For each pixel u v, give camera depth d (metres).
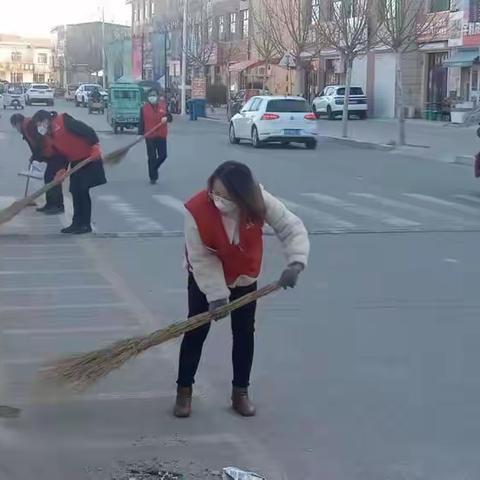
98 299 8.42
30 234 11.99
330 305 8.23
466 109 40.53
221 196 4.96
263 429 5.26
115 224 12.91
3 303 8.25
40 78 148.00
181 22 63.12
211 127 42.31
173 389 5.92
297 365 6.45
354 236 12.05
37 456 4.85
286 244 5.06
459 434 5.21
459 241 11.73
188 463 4.77
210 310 5.02
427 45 44.66
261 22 52.91
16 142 30.94
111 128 39.16
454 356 6.70
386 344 7.00
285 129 28.16
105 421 5.34
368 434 5.20
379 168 22.19
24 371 6.22
